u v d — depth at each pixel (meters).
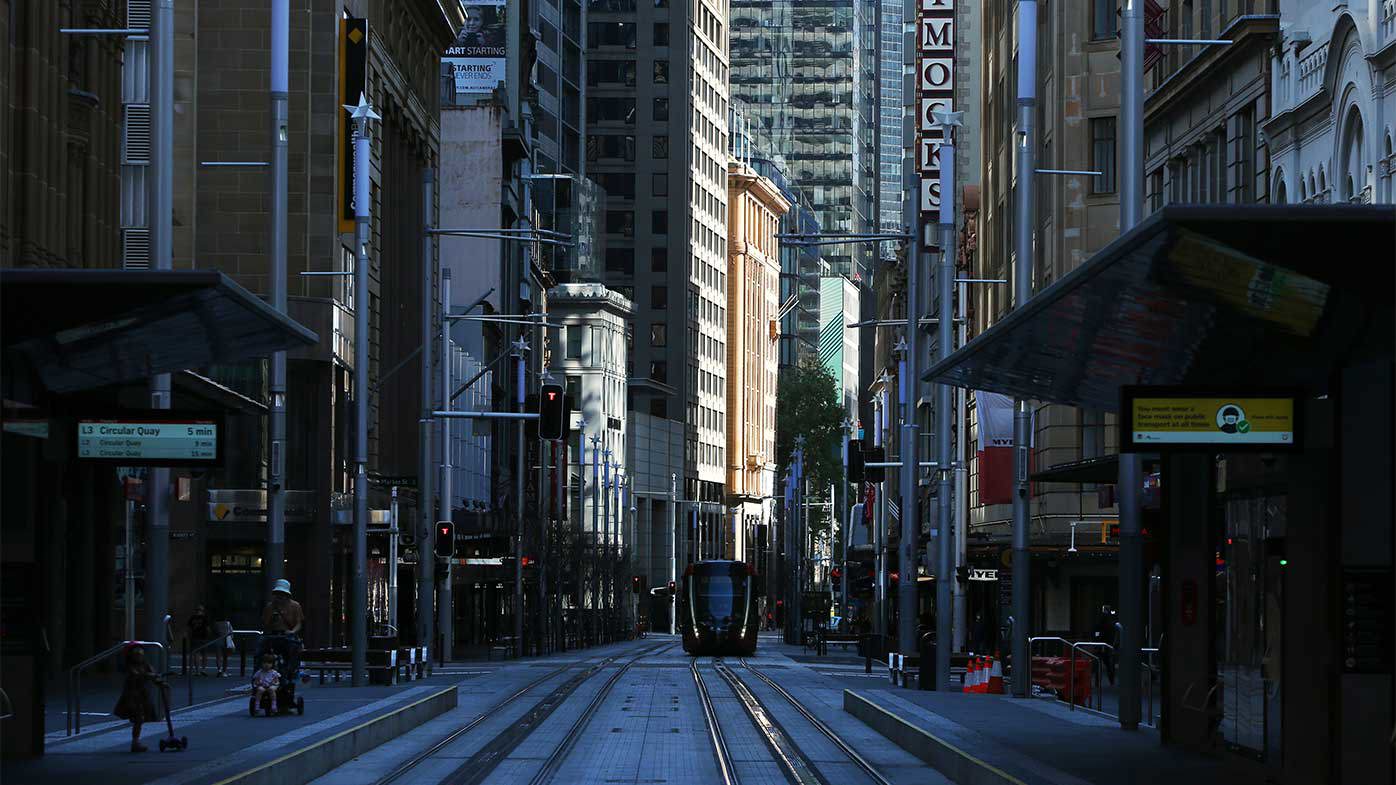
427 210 60.12
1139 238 15.20
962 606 58.22
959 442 58.81
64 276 17.58
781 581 173.00
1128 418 19.00
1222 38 49.56
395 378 87.69
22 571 22.06
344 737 26.38
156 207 28.75
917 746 27.78
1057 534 63.19
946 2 90.81
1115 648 45.06
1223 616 22.05
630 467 194.50
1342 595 17.20
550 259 183.38
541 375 155.50
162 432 22.55
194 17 59.88
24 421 21.31
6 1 40.34
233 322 20.12
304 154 69.12
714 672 60.34
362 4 77.69
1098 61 64.38
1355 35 39.09
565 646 104.44
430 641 61.38
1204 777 20.14
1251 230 14.88
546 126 180.38
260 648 30.81
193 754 22.77
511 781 24.41
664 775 25.47
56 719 30.25
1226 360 20.12
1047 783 19.47
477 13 134.00
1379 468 16.77
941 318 47.31
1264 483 19.89
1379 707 17.06
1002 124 83.44
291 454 68.50
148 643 29.38
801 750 29.45
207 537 67.62
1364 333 16.91
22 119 41.84
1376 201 37.66
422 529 61.31
